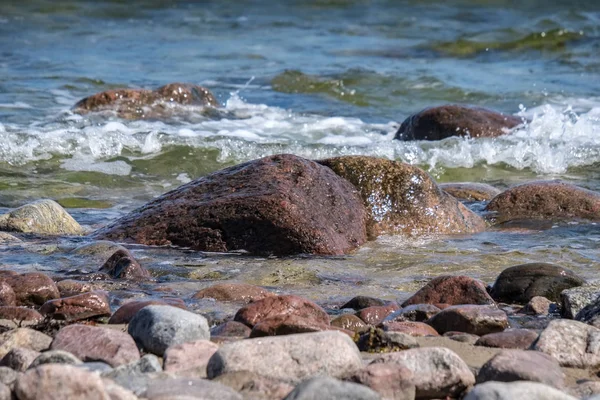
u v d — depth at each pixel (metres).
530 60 71.81
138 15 85.56
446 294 21.17
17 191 36.75
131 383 13.45
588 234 30.52
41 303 20.58
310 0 92.56
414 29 82.31
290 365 14.55
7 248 26.48
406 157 44.31
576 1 93.50
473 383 14.65
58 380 12.30
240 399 13.05
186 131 47.28
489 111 48.91
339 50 73.81
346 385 12.89
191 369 14.88
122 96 51.06
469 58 72.75
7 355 15.26
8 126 45.94
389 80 63.44
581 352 16.38
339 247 27.70
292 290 23.00
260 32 80.38
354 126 51.88
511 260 26.64
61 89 56.97
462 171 43.25
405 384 14.11
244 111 53.88
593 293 20.53
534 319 20.08
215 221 27.73
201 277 24.27
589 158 44.19
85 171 40.16
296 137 48.50
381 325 18.27
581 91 61.31
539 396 12.87
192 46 74.06
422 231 30.66
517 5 92.25
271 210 27.45
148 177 40.28
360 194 30.91
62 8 85.81
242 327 17.86
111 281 22.98
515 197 34.00
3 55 67.19
